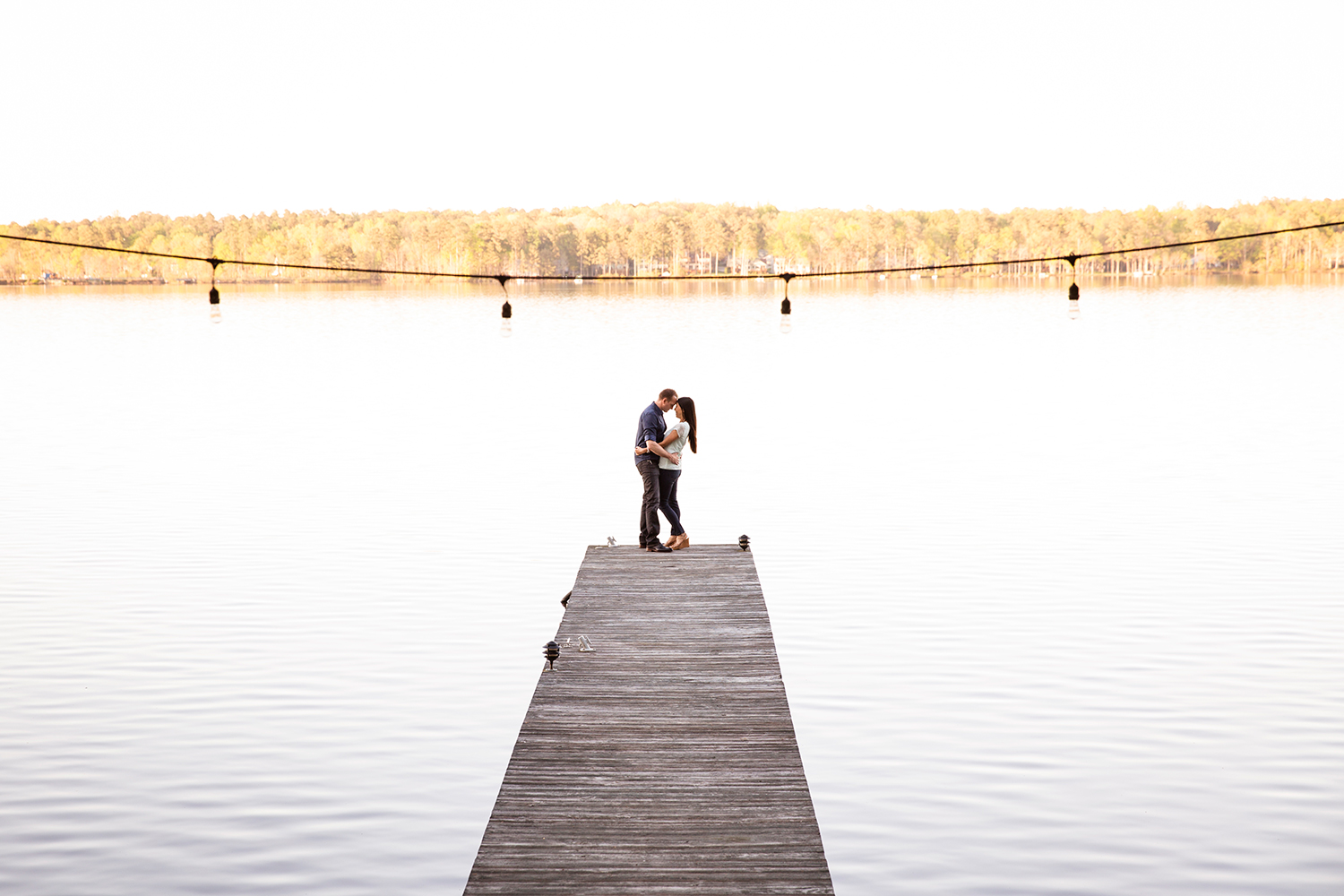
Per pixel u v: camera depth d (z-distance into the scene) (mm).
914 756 9414
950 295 149125
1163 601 13852
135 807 8531
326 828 8250
